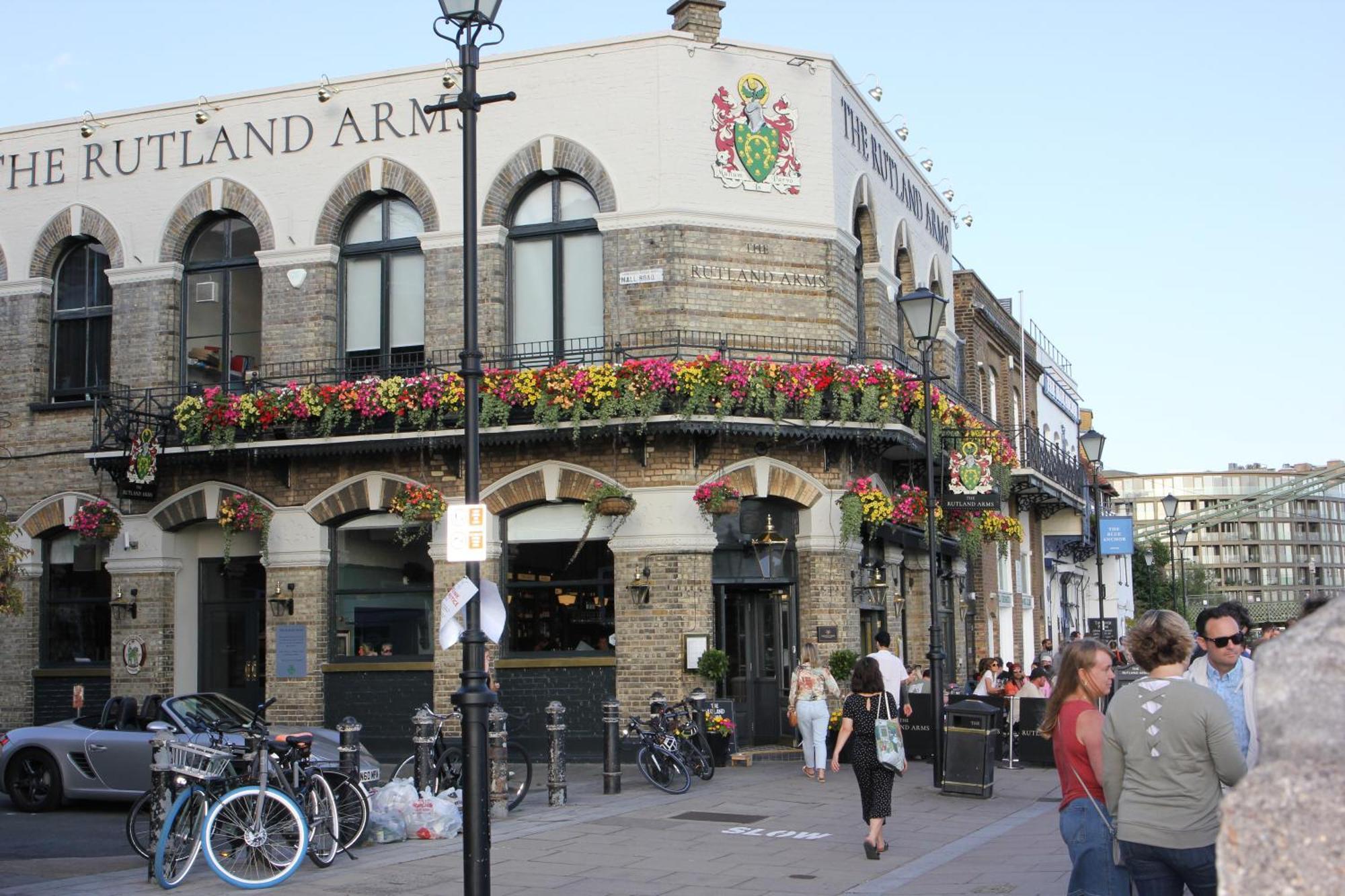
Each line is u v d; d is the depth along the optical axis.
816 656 17.45
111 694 21.16
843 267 20.55
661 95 19.67
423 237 20.34
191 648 21.41
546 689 19.33
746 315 19.61
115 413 20.97
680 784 16.17
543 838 12.55
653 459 18.98
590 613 19.50
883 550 22.30
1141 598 66.44
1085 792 6.52
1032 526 36.31
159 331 21.52
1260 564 165.00
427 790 13.62
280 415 19.64
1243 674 6.98
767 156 20.02
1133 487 169.25
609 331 19.48
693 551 18.91
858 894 9.72
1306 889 2.72
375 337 20.80
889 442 20.02
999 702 19.77
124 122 22.06
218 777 10.78
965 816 13.89
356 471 20.16
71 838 13.46
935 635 16.47
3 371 22.34
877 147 22.84
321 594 20.27
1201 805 5.70
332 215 20.86
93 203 22.09
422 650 20.12
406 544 19.84
